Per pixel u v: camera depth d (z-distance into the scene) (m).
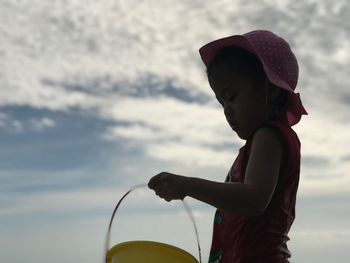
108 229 1.86
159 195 1.56
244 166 1.70
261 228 1.68
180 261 1.87
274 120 1.76
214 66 1.75
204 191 1.51
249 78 1.69
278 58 1.74
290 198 1.72
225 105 1.74
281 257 1.68
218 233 1.81
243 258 1.68
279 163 1.63
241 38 1.71
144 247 1.88
